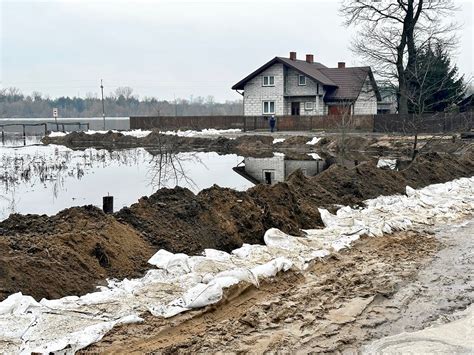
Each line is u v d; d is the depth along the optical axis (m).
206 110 102.94
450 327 6.40
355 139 33.12
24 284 6.60
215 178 19.95
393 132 37.19
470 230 11.06
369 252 9.40
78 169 22.31
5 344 5.44
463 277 8.13
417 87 37.47
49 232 8.16
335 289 7.52
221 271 7.73
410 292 7.48
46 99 115.88
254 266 8.12
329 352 5.75
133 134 43.97
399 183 15.16
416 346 5.91
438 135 31.45
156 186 17.83
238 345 5.79
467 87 41.69
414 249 9.62
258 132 43.38
